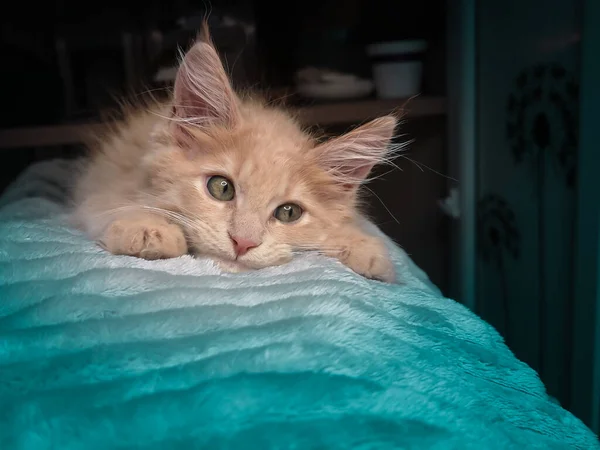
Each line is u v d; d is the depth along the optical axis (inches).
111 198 12.2
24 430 5.7
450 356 8.5
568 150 16.2
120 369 6.9
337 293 9.2
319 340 7.7
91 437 5.7
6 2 21.5
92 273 8.9
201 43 11.7
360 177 12.9
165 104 14.4
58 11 22.1
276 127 12.9
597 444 7.6
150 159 12.0
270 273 10.2
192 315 8.0
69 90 22.8
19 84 22.0
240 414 6.1
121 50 22.7
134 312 8.2
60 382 6.6
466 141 21.4
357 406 6.5
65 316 8.0
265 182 11.4
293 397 6.4
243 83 20.3
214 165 11.5
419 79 23.1
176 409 6.1
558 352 17.3
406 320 9.3
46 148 22.9
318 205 12.3
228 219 11.1
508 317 20.2
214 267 10.2
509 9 18.6
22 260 9.8
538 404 8.0
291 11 23.1
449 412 6.7
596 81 14.5
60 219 13.0
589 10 14.6
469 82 21.0
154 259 10.2
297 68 23.6
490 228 20.9
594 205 15.0
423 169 24.0
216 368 6.9
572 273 16.4
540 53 17.2
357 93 23.1
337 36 23.6
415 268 14.3
